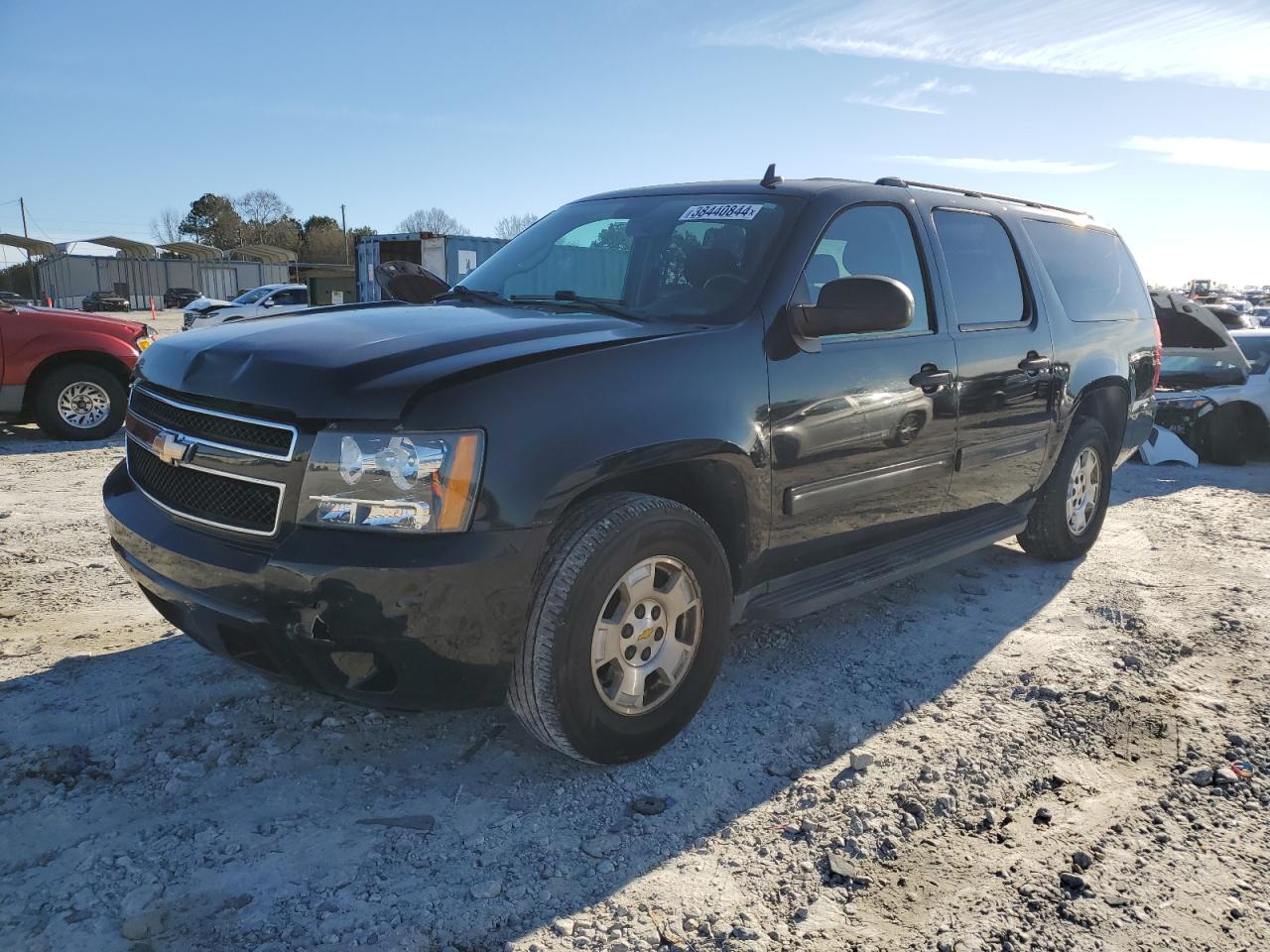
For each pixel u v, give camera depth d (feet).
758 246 11.24
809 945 7.14
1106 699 11.51
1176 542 19.19
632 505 9.09
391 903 7.44
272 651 8.38
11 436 31.58
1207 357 31.37
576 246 12.73
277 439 8.29
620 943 7.08
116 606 13.83
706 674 10.12
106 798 8.71
